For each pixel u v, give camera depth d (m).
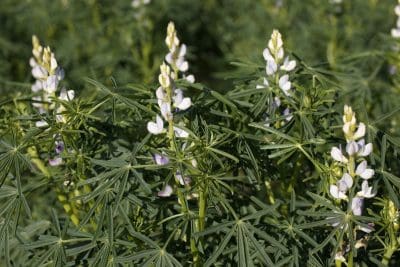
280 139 3.14
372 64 5.33
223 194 3.21
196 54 9.06
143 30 6.96
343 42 6.94
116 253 3.03
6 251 2.94
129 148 3.32
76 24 7.48
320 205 3.09
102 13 7.50
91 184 3.28
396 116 4.69
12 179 3.32
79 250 2.95
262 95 3.25
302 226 2.85
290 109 3.32
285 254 3.01
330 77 4.83
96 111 3.45
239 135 3.00
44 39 7.83
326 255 3.16
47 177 3.31
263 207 3.03
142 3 6.88
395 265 3.59
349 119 2.72
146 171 3.11
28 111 3.39
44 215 4.02
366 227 2.71
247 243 2.83
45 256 2.98
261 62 3.67
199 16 8.77
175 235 3.17
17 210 2.93
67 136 3.03
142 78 6.92
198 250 3.01
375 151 3.57
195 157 2.81
